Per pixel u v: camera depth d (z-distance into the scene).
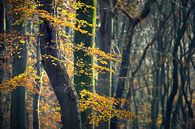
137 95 51.56
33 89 21.30
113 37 25.27
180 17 33.62
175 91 33.19
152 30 41.47
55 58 13.45
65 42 16.38
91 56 17.08
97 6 24.97
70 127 13.59
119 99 17.30
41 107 26.52
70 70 17.91
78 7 16.25
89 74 17.02
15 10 13.92
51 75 13.52
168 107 33.41
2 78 17.38
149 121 43.16
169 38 38.81
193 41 35.88
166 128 33.34
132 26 27.97
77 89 16.94
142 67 47.25
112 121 25.88
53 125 28.02
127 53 28.66
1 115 19.20
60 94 13.49
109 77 21.83
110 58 17.00
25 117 21.83
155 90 41.78
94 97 16.08
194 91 46.22
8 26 19.08
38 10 13.37
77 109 13.66
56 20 13.35
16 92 21.52
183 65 36.81
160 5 35.12
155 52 43.16
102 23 23.34
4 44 16.05
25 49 20.91
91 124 17.39
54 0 13.80
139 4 29.75
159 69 40.84
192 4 32.34
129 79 36.09
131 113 16.86
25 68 21.00
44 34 13.48
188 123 33.72
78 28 15.17
